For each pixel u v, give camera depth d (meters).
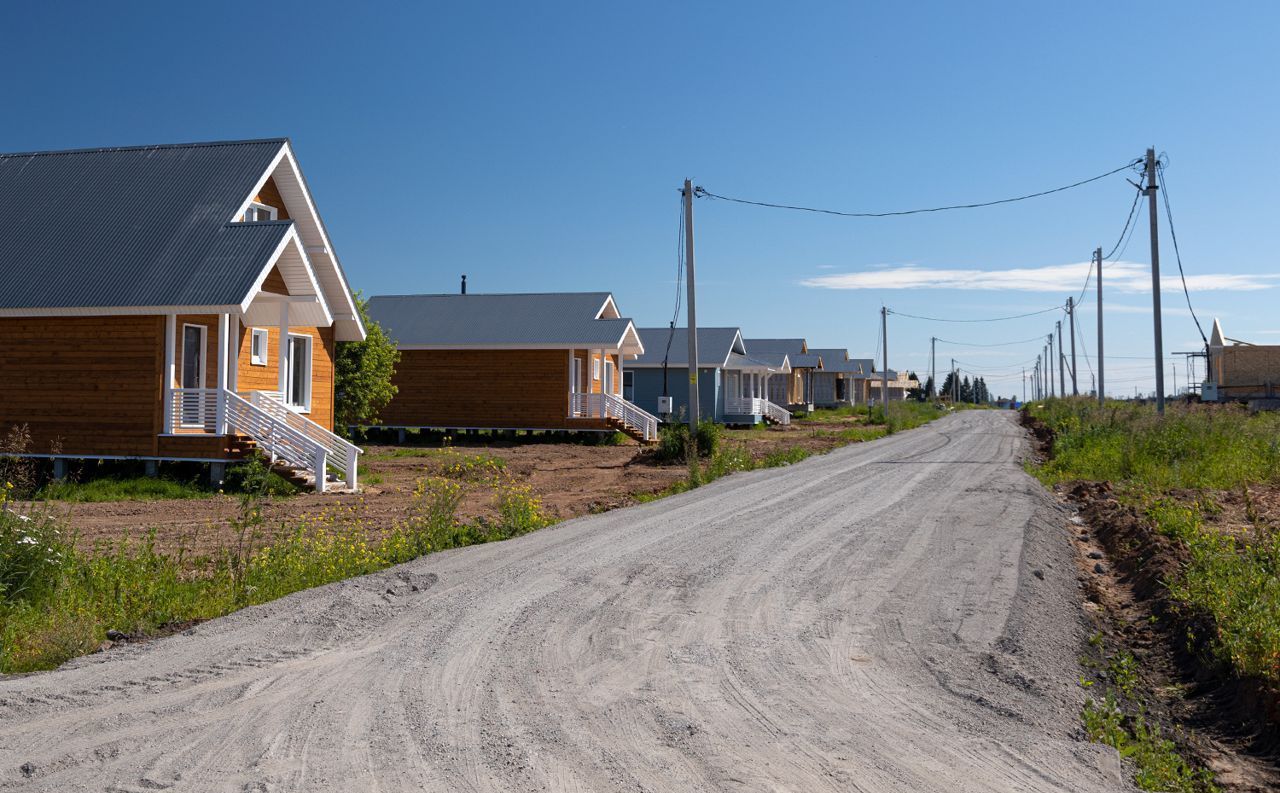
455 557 10.95
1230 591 8.43
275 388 24.58
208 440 19.72
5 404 20.69
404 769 5.04
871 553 11.42
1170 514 13.26
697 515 14.80
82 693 6.33
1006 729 5.79
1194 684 7.28
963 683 6.65
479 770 5.02
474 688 6.43
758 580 9.88
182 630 8.23
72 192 23.47
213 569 10.95
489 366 37.50
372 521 15.34
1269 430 23.31
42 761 5.15
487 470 24.12
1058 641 7.98
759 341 75.25
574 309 38.91
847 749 5.39
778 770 5.06
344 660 7.09
